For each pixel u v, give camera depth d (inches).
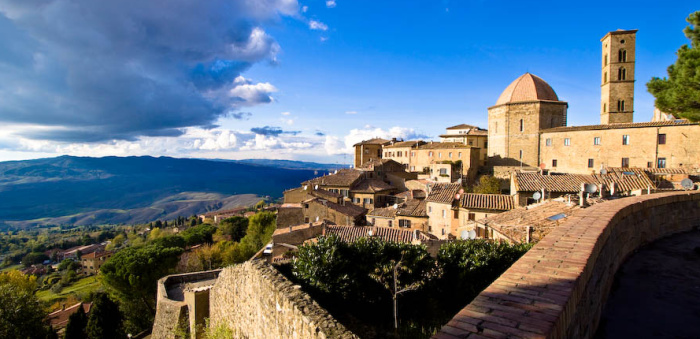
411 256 676.1
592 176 1528.1
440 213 1809.8
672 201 588.4
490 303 199.3
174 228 7229.3
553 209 956.6
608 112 2856.8
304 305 422.9
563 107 3115.2
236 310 690.2
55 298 3479.3
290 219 2349.9
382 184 3132.4
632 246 479.2
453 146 3380.9
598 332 277.3
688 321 286.2
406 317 644.7
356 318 594.2
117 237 7071.9
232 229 4443.9
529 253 281.9
